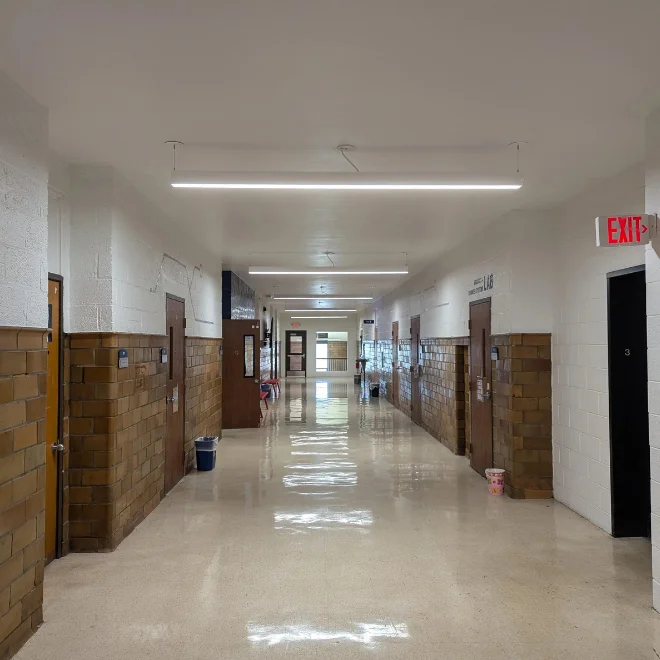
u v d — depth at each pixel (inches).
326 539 179.0
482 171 179.9
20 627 115.0
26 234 120.6
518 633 121.0
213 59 109.9
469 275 294.7
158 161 167.8
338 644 116.3
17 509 113.7
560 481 219.8
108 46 104.6
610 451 181.8
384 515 203.9
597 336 190.2
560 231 220.7
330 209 229.0
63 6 91.9
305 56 109.0
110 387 168.6
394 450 331.9
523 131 147.4
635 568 156.0
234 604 134.3
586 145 156.6
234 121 140.0
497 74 116.9
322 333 1075.3
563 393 216.5
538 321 228.1
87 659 110.9
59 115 135.1
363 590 141.9
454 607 132.8
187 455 271.6
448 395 339.0
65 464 166.1
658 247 131.9
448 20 97.0
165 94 124.9
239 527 191.0
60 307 163.9
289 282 501.7
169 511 209.5
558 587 143.9
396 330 551.2
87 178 171.3
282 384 881.5
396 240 300.2
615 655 112.6
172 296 244.1
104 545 168.4
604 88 123.2
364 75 117.0
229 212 232.7
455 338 322.7
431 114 136.8
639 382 181.3
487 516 202.7
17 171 117.6
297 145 156.5
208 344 327.6
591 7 93.7
